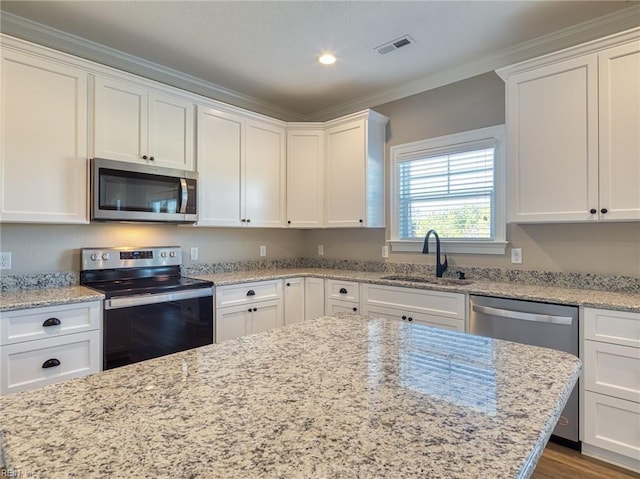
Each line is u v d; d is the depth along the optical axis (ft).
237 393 2.75
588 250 7.99
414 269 10.84
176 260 10.25
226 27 8.00
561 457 6.54
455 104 10.12
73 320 6.83
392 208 11.39
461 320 8.05
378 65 9.77
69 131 7.56
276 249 13.10
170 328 8.23
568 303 6.67
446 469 1.85
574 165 7.14
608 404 6.29
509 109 7.95
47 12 7.47
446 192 10.35
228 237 11.68
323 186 11.94
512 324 7.31
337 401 2.62
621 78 6.66
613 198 6.74
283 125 11.85
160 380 3.01
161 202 8.83
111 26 7.97
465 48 8.94
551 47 8.49
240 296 9.76
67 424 2.31
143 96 8.70
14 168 6.89
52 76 7.34
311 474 1.81
